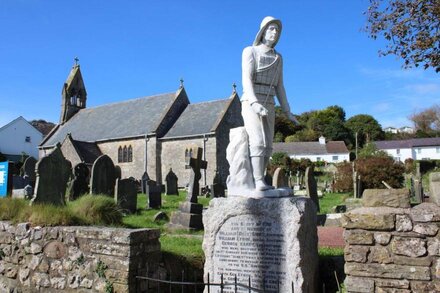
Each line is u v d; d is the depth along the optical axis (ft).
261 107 19.35
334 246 27.66
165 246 26.61
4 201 25.84
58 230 21.26
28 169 76.64
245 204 18.93
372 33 36.73
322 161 215.31
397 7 35.17
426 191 70.54
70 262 20.45
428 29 34.47
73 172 51.65
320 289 19.89
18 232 22.70
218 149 131.44
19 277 22.18
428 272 14.07
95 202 26.73
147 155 143.74
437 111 296.30
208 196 84.33
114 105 178.29
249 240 18.79
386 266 14.67
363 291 14.83
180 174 137.59
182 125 144.56
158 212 46.42
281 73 21.02
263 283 18.26
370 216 15.03
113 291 18.85
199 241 30.45
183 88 159.22
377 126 302.04
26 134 210.79
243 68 20.25
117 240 19.12
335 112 312.29
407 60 36.06
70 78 192.75
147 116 155.33
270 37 20.39
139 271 19.20
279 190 19.62
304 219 17.92
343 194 92.27
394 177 87.81
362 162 92.53
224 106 140.87
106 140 154.51
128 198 48.49
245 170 20.34
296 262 17.48
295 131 294.46
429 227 14.25
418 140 262.47
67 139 146.92
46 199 34.83
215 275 19.54
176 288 21.29
